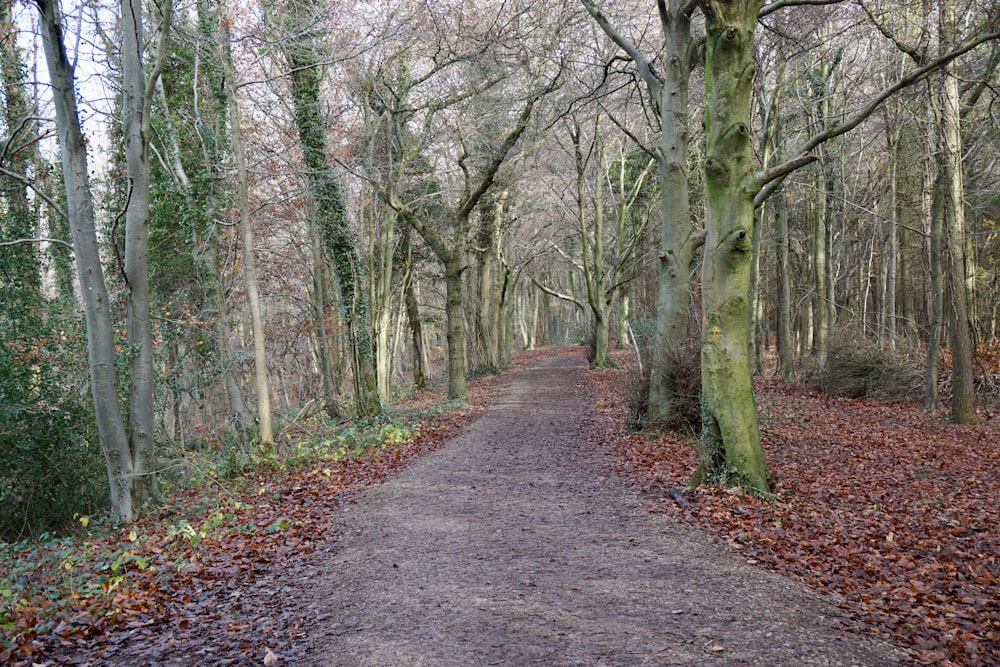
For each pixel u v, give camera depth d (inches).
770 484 352.8
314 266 787.4
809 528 296.2
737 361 349.4
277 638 198.4
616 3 676.7
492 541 285.0
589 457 484.4
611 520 314.3
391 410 788.0
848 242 1103.0
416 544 285.7
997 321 1022.4
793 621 195.0
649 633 187.3
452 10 671.1
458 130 827.4
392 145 789.9
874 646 181.5
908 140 861.8
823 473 427.2
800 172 897.5
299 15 634.2
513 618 200.8
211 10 535.5
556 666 169.2
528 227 1675.7
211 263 642.8
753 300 1009.5
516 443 563.2
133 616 217.9
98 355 387.5
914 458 475.8
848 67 796.6
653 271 1210.6
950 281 623.2
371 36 673.0
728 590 219.5
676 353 538.0
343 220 709.9
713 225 345.7
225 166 650.8
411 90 828.6
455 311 913.5
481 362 1371.8
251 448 547.8
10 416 436.8
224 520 351.6
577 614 202.5
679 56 527.2
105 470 475.5
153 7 563.2
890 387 800.9
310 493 413.1
